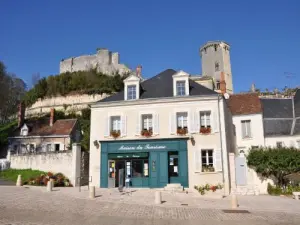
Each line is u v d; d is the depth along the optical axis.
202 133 19.20
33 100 55.38
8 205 11.81
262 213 11.68
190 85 21.33
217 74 54.69
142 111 20.27
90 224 8.85
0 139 37.72
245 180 18.56
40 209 11.19
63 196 14.85
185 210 11.92
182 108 19.81
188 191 17.83
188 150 19.20
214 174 18.52
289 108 27.97
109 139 20.38
